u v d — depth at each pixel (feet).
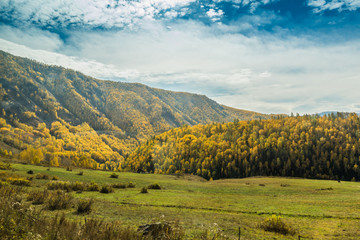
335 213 65.62
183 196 98.78
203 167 629.92
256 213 65.21
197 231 36.96
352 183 226.79
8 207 26.86
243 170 605.31
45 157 626.64
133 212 52.85
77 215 43.11
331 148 637.30
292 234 41.37
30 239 18.98
